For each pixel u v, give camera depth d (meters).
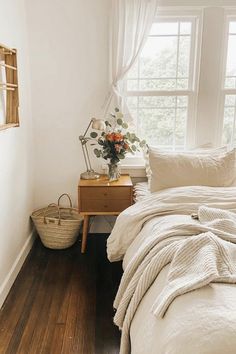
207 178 2.29
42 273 2.39
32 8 2.57
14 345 1.69
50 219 2.65
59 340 1.73
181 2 2.55
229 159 2.36
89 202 2.54
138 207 2.07
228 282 1.14
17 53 2.32
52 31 2.62
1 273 2.04
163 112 2.87
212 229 1.50
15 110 2.20
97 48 2.66
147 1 2.49
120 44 2.57
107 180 2.65
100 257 2.65
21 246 2.53
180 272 1.21
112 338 1.75
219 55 2.67
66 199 2.98
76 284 2.26
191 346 0.92
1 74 2.05
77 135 2.84
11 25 2.20
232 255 1.27
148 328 1.16
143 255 1.53
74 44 2.65
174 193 2.07
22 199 2.54
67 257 2.64
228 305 1.02
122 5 2.49
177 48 2.74
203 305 1.04
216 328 0.94
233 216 1.68
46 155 2.88
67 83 2.73
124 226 2.00
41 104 2.77
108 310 1.98
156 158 2.34
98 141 2.62
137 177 2.90
